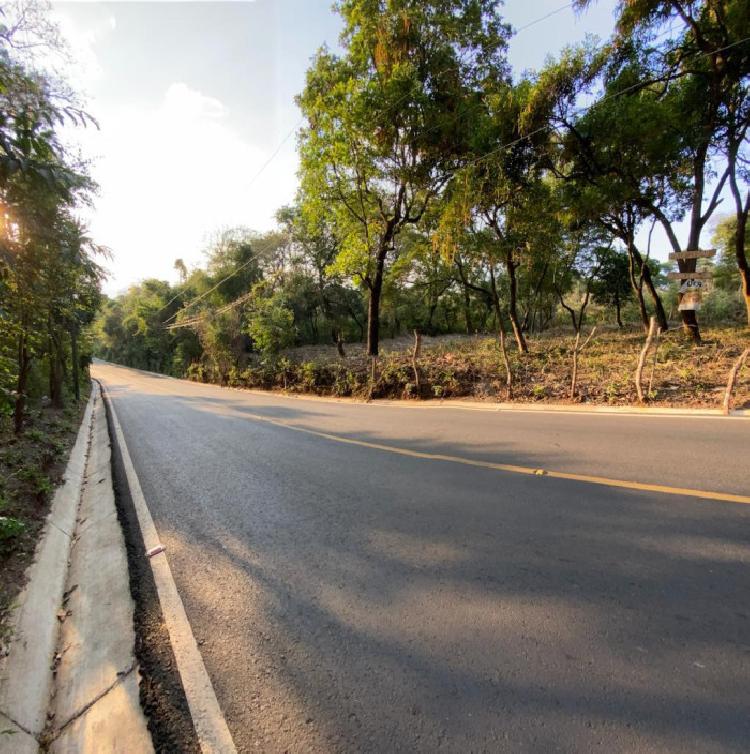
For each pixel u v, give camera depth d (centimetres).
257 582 292
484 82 1420
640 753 154
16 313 484
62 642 252
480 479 461
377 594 268
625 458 498
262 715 185
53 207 287
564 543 311
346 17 1382
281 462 598
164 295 4303
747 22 908
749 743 155
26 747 177
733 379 706
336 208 1642
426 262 2198
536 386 1023
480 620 236
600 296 2536
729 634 212
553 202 1260
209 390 2273
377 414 1005
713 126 1048
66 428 923
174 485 529
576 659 203
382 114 1299
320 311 3241
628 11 978
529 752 158
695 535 309
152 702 198
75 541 402
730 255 2423
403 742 166
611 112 1027
